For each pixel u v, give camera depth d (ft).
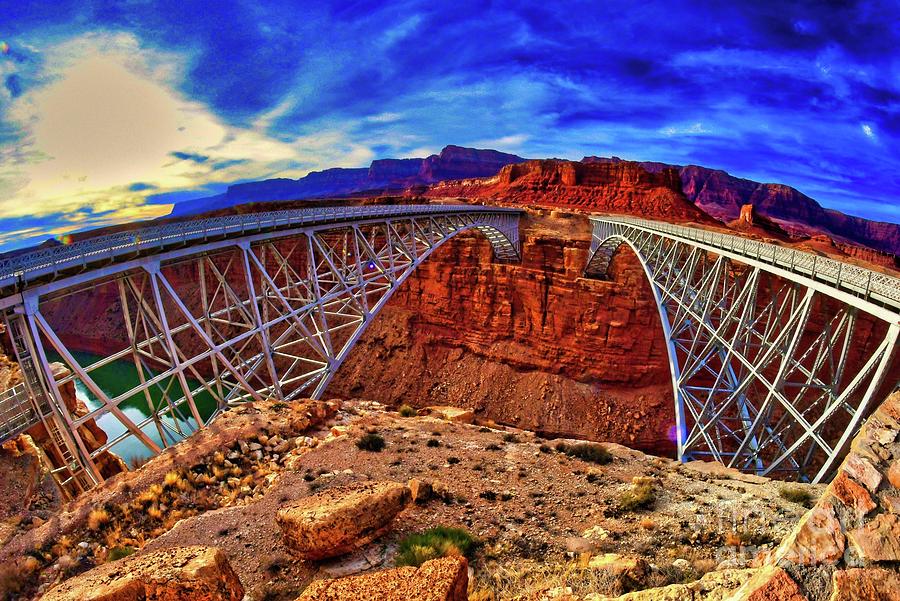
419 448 67.46
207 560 26.48
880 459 20.80
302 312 103.76
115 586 23.39
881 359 58.75
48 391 61.77
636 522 44.91
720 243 105.50
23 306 60.13
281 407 79.25
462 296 256.93
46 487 61.87
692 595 22.47
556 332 239.50
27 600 39.19
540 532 42.47
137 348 73.92
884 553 17.94
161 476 55.88
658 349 223.92
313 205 365.40
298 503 39.75
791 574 18.66
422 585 22.39
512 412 232.73
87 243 68.74
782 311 86.17
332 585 22.98
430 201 430.61
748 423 93.20
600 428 219.82
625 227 183.01
